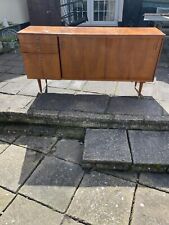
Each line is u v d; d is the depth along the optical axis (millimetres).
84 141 3223
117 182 2730
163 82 4508
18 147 3291
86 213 2369
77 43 3355
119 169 2896
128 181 2746
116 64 3516
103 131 3418
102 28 3684
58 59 3543
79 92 4199
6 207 2441
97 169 2920
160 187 2664
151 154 2965
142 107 3678
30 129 3633
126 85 4434
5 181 2748
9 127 3695
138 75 3605
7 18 7219
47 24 7660
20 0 7656
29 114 3592
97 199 2516
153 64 3471
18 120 3697
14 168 2928
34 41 3393
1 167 2943
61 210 2400
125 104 3766
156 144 3141
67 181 2744
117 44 3307
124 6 8141
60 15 7539
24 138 3467
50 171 2883
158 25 6520
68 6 8461
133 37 3215
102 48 3371
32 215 2357
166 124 3373
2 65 5586
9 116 3680
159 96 4008
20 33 3334
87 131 3426
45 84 4516
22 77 4875
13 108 3711
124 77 3650
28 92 4223
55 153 3170
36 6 7332
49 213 2373
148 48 3309
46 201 2498
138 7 8031
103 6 8352
